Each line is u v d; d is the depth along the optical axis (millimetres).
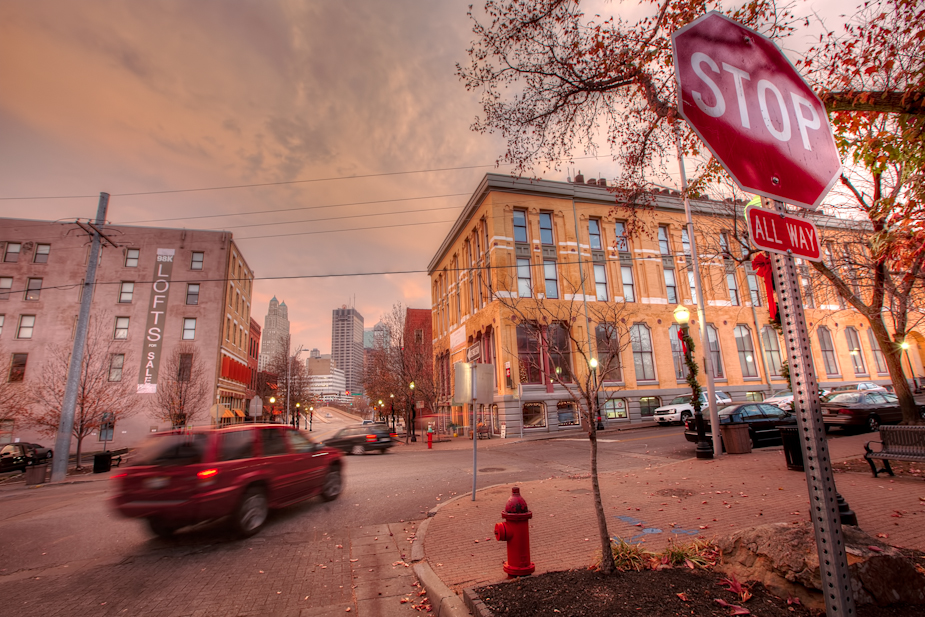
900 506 6246
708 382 13336
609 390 27109
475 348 30156
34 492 13883
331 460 9383
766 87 2508
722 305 31094
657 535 5637
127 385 32688
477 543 5945
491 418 27234
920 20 4570
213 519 6609
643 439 18938
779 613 3205
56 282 34438
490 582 4469
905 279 9148
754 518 6145
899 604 3254
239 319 42844
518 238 27641
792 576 3359
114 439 31750
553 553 5254
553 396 25609
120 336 33969
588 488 9094
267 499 7395
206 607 4570
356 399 143875
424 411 48812
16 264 34281
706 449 12273
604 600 3543
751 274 32469
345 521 7805
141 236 36062
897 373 10664
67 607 4617
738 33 2523
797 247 2285
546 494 8750
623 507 7297
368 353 53688
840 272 10664
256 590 4965
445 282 39656
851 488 7598
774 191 2303
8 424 31000
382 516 8109
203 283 36094
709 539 5207
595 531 6031
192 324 35219
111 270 35094
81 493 12555
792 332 2121
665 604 3414
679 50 2273
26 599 4832
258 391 57562
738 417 14586
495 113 8352
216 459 6785
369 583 5086
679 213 30953
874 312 10086
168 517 6359
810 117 2615
